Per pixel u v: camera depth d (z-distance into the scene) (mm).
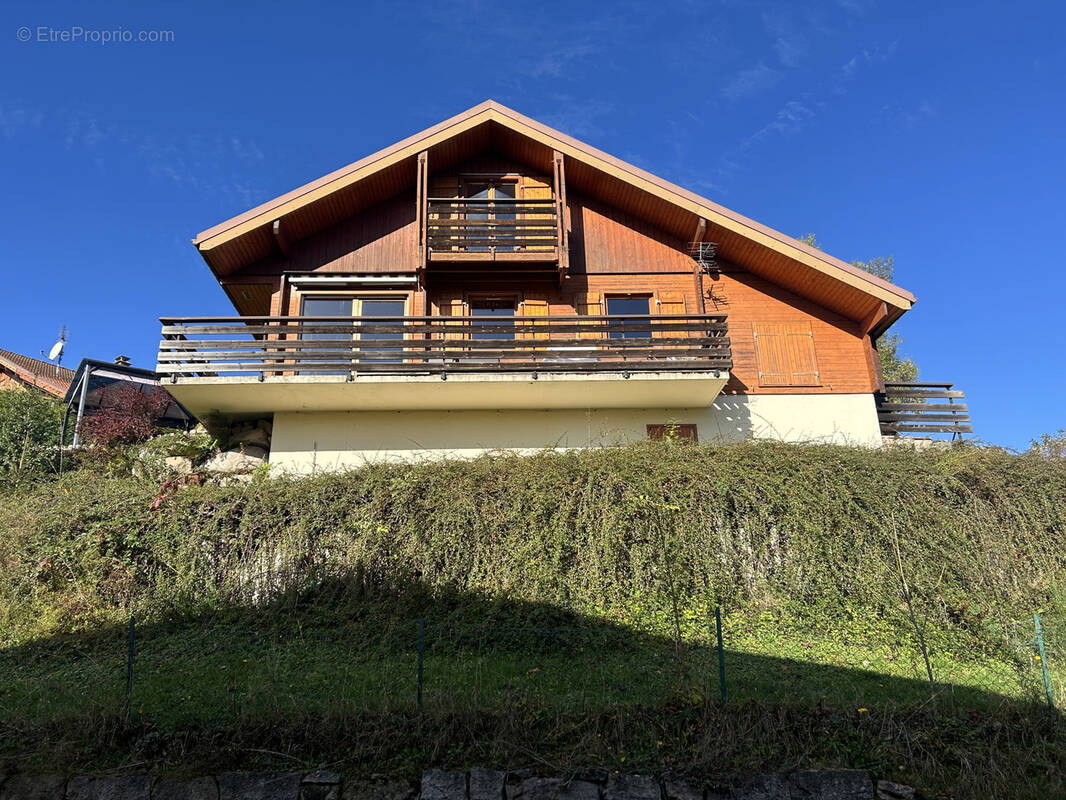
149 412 17812
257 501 9891
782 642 8352
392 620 8789
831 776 5617
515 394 13578
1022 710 6191
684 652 7242
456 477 9914
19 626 8977
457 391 13359
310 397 13469
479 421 14250
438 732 5875
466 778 5570
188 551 9648
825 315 15258
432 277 15258
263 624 8984
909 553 9211
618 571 9234
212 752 5828
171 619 9203
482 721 5926
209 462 14008
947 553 9180
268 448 14406
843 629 8758
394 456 13727
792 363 14898
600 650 7969
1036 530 9484
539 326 13586
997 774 5676
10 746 5953
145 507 9992
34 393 18422
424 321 14008
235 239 14117
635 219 15977
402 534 9531
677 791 5500
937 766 5754
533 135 15273
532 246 15242
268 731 5926
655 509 9508
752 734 5828
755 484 9672
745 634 8562
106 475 13625
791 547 9344
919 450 10734
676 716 5945
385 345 13312
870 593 9000
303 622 8992
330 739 5852
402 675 7031
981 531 9383
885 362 28531
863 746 5875
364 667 7398
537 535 9320
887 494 9547
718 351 13547
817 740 5875
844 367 14938
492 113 15273
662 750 5754
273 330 13367
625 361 13336
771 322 15180
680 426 14352
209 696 6539
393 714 6027
